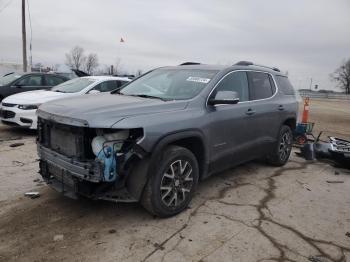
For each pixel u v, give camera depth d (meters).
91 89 9.88
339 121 17.80
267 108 6.01
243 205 4.84
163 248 3.65
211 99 4.82
